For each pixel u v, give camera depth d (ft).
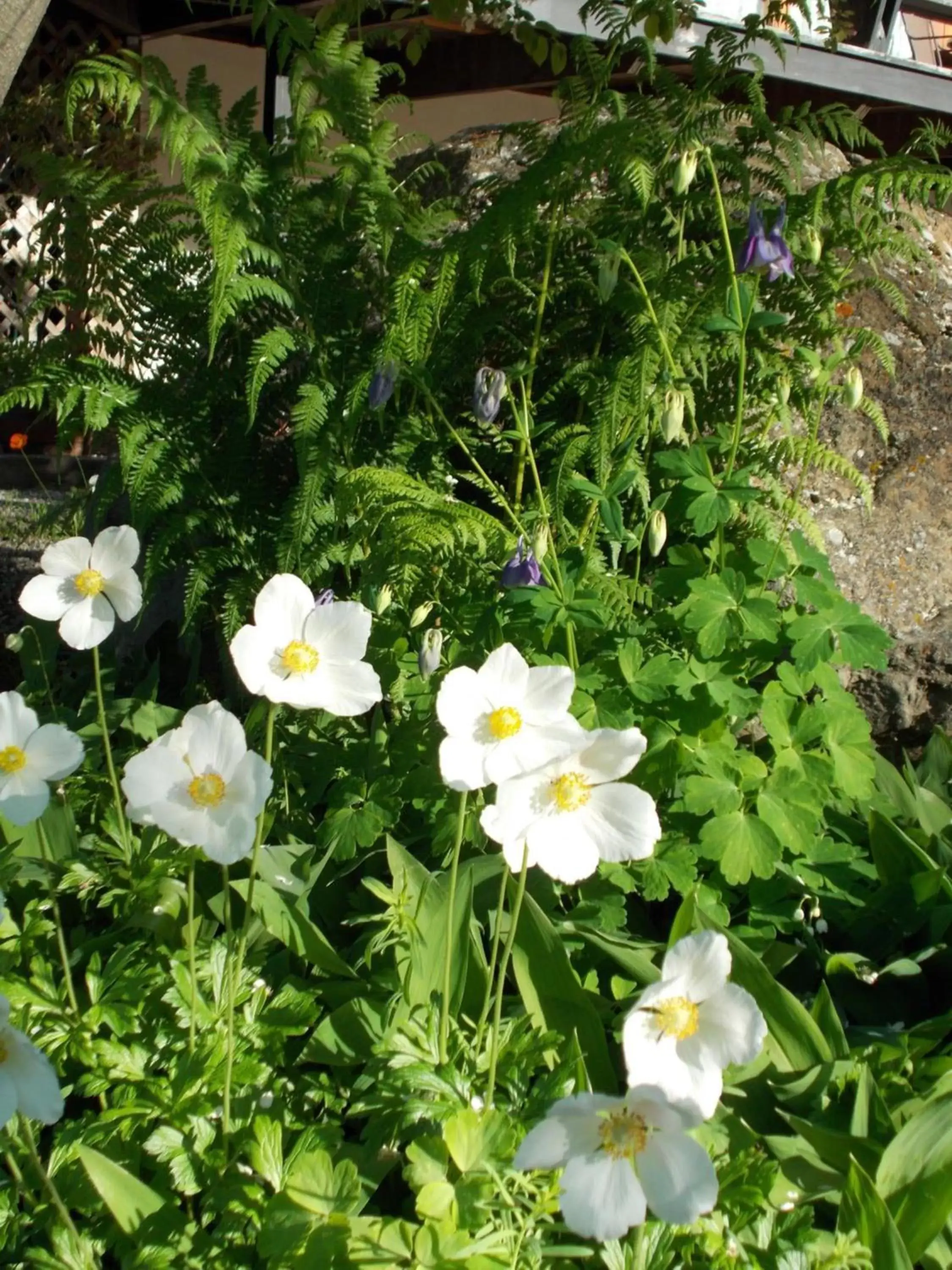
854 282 3.44
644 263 3.37
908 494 3.67
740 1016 1.76
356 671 2.06
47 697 3.60
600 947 2.50
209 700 3.61
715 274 3.40
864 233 3.43
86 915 2.79
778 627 2.83
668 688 2.74
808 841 2.60
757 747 3.25
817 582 2.82
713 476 2.82
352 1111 2.13
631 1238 1.94
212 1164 2.10
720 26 3.79
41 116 6.23
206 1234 2.05
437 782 2.78
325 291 3.50
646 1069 1.76
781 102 7.77
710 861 2.79
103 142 6.03
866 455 3.69
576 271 3.54
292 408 3.58
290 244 3.51
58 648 3.78
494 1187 1.93
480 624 2.79
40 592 2.42
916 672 3.51
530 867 2.58
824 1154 2.14
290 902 2.57
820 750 2.77
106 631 2.45
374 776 2.87
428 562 2.96
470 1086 2.12
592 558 3.17
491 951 2.60
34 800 2.16
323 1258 1.90
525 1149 1.73
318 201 3.55
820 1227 2.16
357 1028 2.36
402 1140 2.18
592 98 3.64
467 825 2.72
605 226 3.51
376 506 3.06
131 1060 2.25
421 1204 1.90
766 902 2.68
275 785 3.13
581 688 2.68
